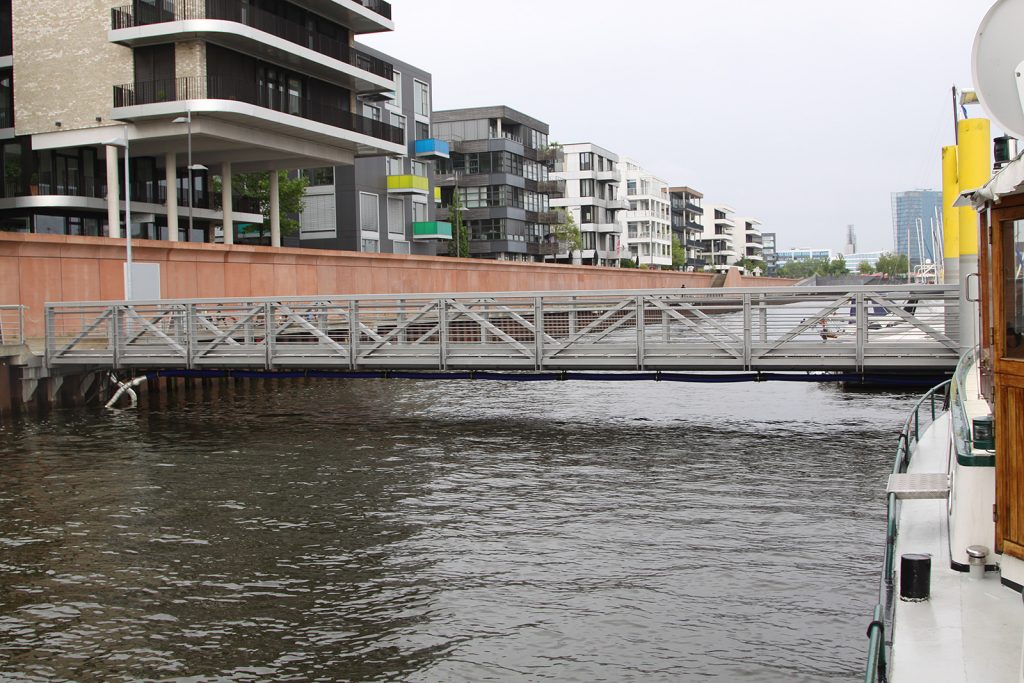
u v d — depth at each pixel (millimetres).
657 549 11969
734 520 13305
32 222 41031
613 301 20609
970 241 16828
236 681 8422
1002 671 4348
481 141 79750
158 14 36594
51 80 38406
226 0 36906
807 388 30250
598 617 9680
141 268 29062
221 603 10383
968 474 5523
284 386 33500
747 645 8898
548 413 24969
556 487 15625
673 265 129125
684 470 16828
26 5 38781
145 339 27188
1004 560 5340
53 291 27547
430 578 11055
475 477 16531
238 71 38625
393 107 64250
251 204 54188
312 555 12086
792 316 20375
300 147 42500
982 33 5508
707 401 27297
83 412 25984
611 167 107625
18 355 24844
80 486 16281
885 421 22297
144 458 18859
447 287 47094
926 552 5984
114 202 37844
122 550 12445
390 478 16594
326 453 19203
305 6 42438
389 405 27375
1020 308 5297
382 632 9461
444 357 21375
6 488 16172
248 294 34281
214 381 33094
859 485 15352
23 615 10094
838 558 11469
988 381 6777
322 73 43469
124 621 9891
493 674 8430
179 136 37688
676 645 8938
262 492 15648
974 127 16562
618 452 18719
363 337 28453
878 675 4504
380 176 62625
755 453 18344
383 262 41812
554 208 97375
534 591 10516
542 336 20688
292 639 9344
